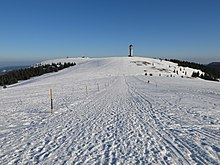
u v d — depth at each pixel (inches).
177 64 5787.4
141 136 319.3
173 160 228.5
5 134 363.6
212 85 1680.6
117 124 401.4
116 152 259.1
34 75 4286.4
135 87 1309.1
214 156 235.0
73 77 2588.6
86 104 691.4
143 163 224.1
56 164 230.5
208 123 378.6
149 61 5088.6
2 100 952.3
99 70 3572.8
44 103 764.6
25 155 261.4
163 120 416.2
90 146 284.7
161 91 1038.4
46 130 378.9
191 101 665.6
